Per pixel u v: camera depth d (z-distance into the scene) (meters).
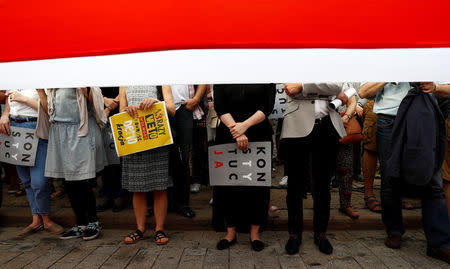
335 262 2.90
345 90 3.74
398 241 3.20
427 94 2.85
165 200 3.52
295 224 3.13
